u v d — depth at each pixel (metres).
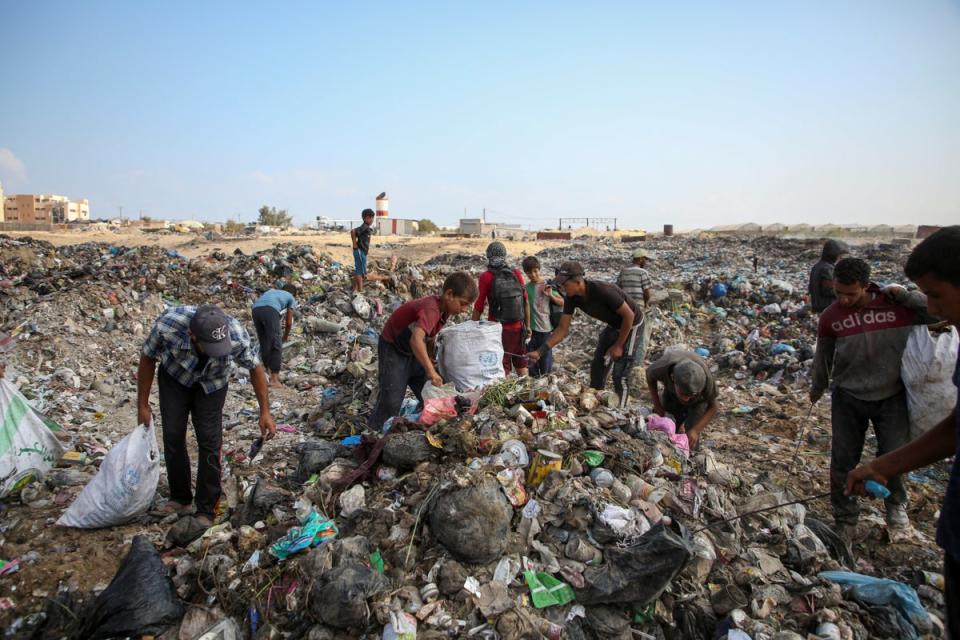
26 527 3.88
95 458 5.02
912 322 3.70
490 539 2.97
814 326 10.06
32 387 6.57
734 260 22.98
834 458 3.99
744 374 8.59
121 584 3.01
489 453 3.63
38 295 10.41
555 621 2.85
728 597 3.01
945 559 2.10
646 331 6.11
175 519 4.04
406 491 3.51
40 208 92.88
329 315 10.46
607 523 3.14
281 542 3.20
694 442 4.50
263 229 57.34
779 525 3.56
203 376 3.76
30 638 3.01
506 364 6.68
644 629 2.91
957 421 2.04
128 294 10.20
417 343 4.68
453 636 2.76
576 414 4.21
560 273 5.65
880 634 2.98
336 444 4.38
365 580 2.81
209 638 2.80
